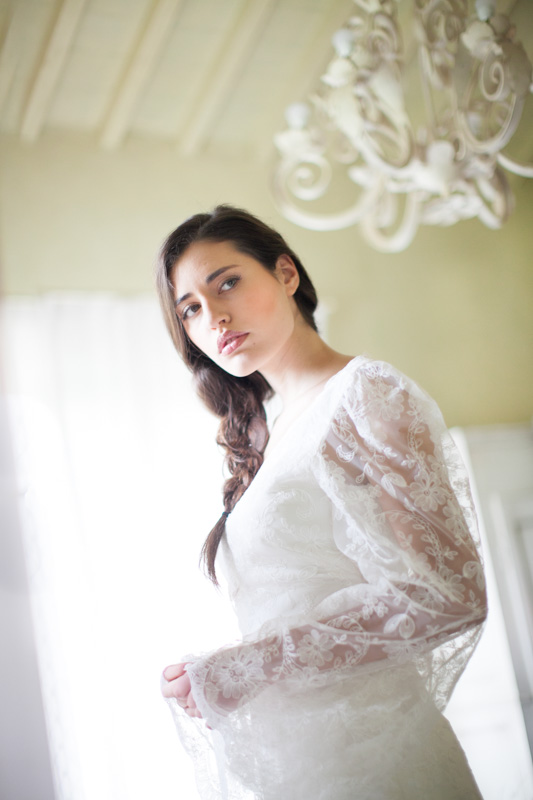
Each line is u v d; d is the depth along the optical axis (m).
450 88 2.59
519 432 3.62
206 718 1.22
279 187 3.18
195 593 3.54
